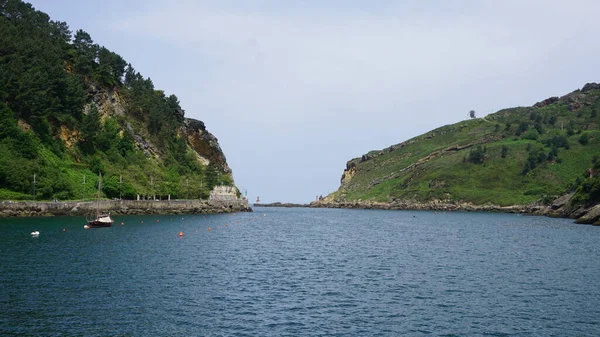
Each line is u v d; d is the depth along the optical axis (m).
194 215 180.12
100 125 182.88
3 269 51.34
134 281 47.41
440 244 87.06
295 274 53.50
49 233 89.44
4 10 182.88
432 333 33.09
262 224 145.75
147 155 197.12
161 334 32.03
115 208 152.38
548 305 40.47
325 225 145.25
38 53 168.38
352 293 44.16
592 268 58.88
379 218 194.25
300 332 32.81
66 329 32.47
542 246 83.31
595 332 33.72
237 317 36.00
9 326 32.66
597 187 170.88
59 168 150.75
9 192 130.00
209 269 55.62
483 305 40.34
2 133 139.88
